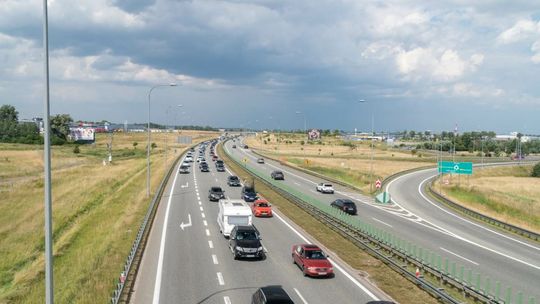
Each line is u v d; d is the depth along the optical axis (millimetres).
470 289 24984
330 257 32438
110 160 118375
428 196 73688
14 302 25844
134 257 29562
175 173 92875
